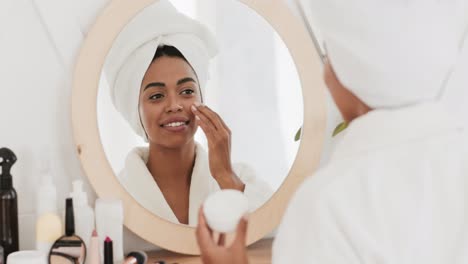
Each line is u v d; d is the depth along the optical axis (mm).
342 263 773
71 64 1450
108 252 1331
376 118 865
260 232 1576
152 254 1543
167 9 1460
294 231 810
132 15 1438
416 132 854
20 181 1450
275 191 1583
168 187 1502
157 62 1462
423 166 830
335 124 1670
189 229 1523
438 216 818
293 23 1568
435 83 867
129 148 1466
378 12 830
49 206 1366
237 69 1530
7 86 1425
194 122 1506
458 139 857
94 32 1422
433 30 848
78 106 1426
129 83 1450
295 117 1589
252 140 1556
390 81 843
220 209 1032
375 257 779
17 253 1286
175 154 1497
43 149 1458
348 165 842
